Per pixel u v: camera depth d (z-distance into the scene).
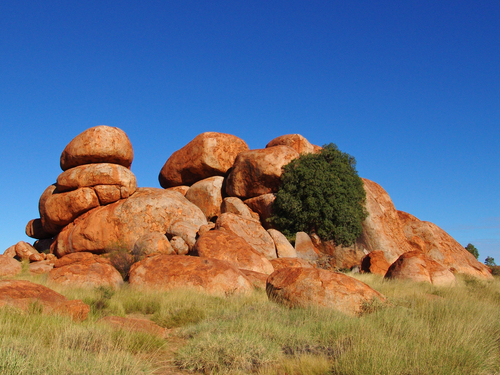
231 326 8.06
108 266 16.14
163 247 21.14
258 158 28.73
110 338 6.88
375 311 9.28
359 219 27.58
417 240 30.83
